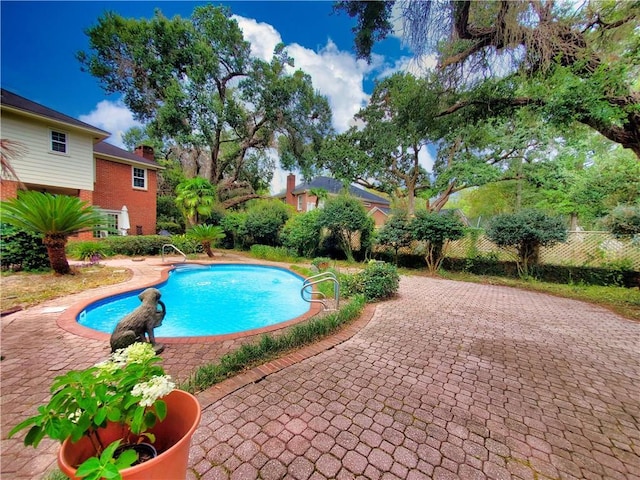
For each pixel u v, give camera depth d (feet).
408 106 24.58
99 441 3.86
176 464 3.67
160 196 61.67
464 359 10.58
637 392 8.56
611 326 14.85
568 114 19.06
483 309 17.80
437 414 7.26
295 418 6.91
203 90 53.42
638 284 23.15
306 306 21.24
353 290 19.84
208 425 6.56
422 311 16.97
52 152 34.88
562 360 10.68
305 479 5.21
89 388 3.58
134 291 19.58
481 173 47.01
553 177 43.06
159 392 3.71
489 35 17.29
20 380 8.16
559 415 7.39
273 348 10.40
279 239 44.86
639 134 18.17
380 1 16.29
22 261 22.18
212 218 50.98
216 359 9.86
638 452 6.17
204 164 72.95
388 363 10.04
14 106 31.09
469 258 31.71
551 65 17.94
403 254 36.47
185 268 31.86
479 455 5.95
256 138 66.85
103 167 43.55
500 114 23.57
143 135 77.46
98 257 28.22
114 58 49.08
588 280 25.23
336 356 10.49
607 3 15.70
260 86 58.23
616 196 34.55
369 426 6.72
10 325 12.46
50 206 19.49
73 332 11.74
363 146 52.31
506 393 8.36
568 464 5.79
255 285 27.66
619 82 16.60
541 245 27.30
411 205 58.08
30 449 5.68
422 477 5.35
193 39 51.60
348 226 36.83
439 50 18.44
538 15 15.52
